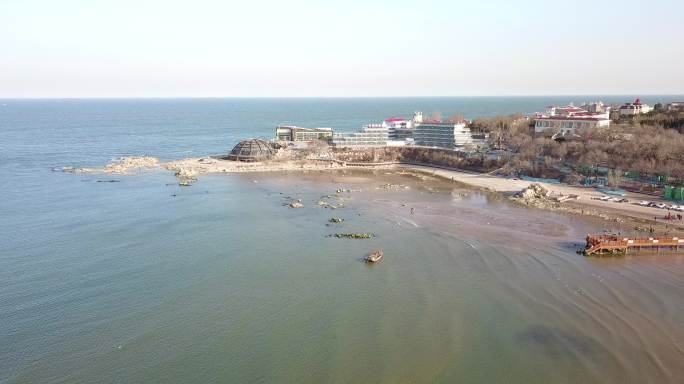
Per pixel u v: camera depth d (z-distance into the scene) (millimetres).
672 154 177000
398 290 91375
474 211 150500
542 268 102000
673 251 112812
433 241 119812
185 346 72250
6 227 128875
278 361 68562
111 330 76625
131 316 81000
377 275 98438
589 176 188250
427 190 185750
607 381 64312
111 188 181750
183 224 133250
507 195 173875
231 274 98750
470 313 82438
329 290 91375
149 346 72250
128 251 111375
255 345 72562
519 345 72812
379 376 65375
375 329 77188
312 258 108062
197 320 79812
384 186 193750
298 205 155125
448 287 92688
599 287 92625
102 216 140500
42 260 105375
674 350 71250
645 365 67625
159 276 97438
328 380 64438
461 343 73250
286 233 126375
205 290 91188
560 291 90938
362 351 71062
